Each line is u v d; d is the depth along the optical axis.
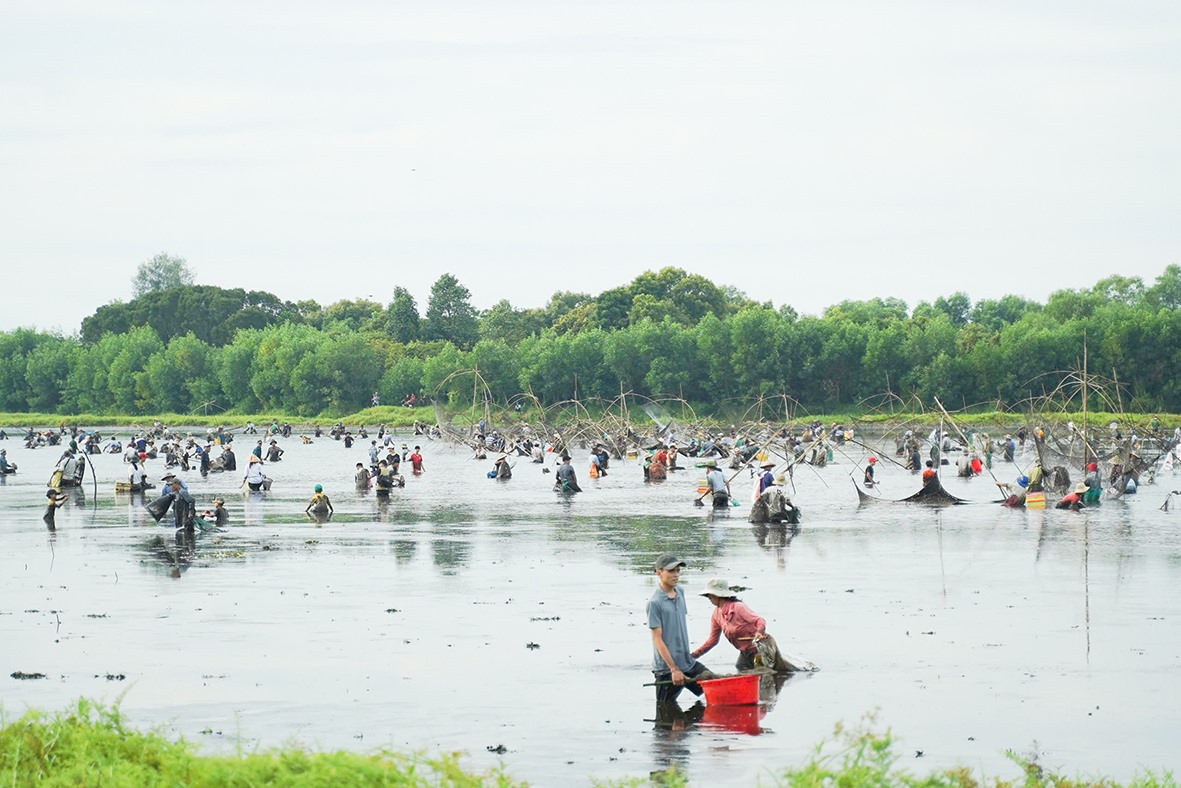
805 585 36.12
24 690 23.81
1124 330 176.62
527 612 32.06
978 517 56.94
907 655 26.52
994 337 189.88
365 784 14.29
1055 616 31.03
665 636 23.34
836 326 195.12
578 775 18.23
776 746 19.86
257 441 167.25
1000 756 19.28
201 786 14.52
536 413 191.62
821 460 97.31
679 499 69.62
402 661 26.23
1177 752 19.53
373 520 57.47
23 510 64.06
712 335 194.62
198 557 43.56
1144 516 56.94
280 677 24.83
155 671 25.42
